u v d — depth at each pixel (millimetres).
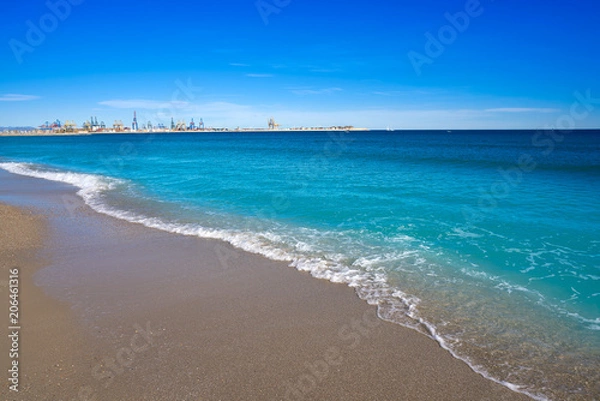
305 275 7824
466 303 6551
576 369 4738
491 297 6777
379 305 6488
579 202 14312
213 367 4742
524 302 6590
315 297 6809
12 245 9844
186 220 12539
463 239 10109
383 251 9250
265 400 4137
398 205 14234
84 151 52531
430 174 23281
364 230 11062
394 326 5777
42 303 6566
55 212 13844
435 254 9008
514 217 12234
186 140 96688
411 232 10789
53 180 23297
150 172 26391
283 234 10773
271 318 6047
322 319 6004
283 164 31094
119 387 4348
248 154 43594
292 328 5719
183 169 28094
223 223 12086
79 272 8031
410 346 5223
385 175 23031
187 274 7926
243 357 4953
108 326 5770
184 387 4355
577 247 9375
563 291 7012
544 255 8867
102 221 12484
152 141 90000
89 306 6445
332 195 16391
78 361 4859
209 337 5461
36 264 8516
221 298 6785
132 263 8594
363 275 7785
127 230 11359
